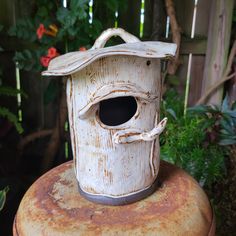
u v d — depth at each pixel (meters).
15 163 0.90
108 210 0.37
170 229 0.34
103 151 0.36
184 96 0.89
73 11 0.67
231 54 0.79
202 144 0.73
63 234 0.34
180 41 0.83
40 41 0.74
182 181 0.43
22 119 0.89
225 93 0.85
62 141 0.91
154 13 0.81
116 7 0.73
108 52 0.31
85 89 0.35
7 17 0.78
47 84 0.86
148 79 0.36
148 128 0.37
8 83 0.84
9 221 0.76
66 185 0.43
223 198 0.75
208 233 0.37
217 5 0.77
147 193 0.40
